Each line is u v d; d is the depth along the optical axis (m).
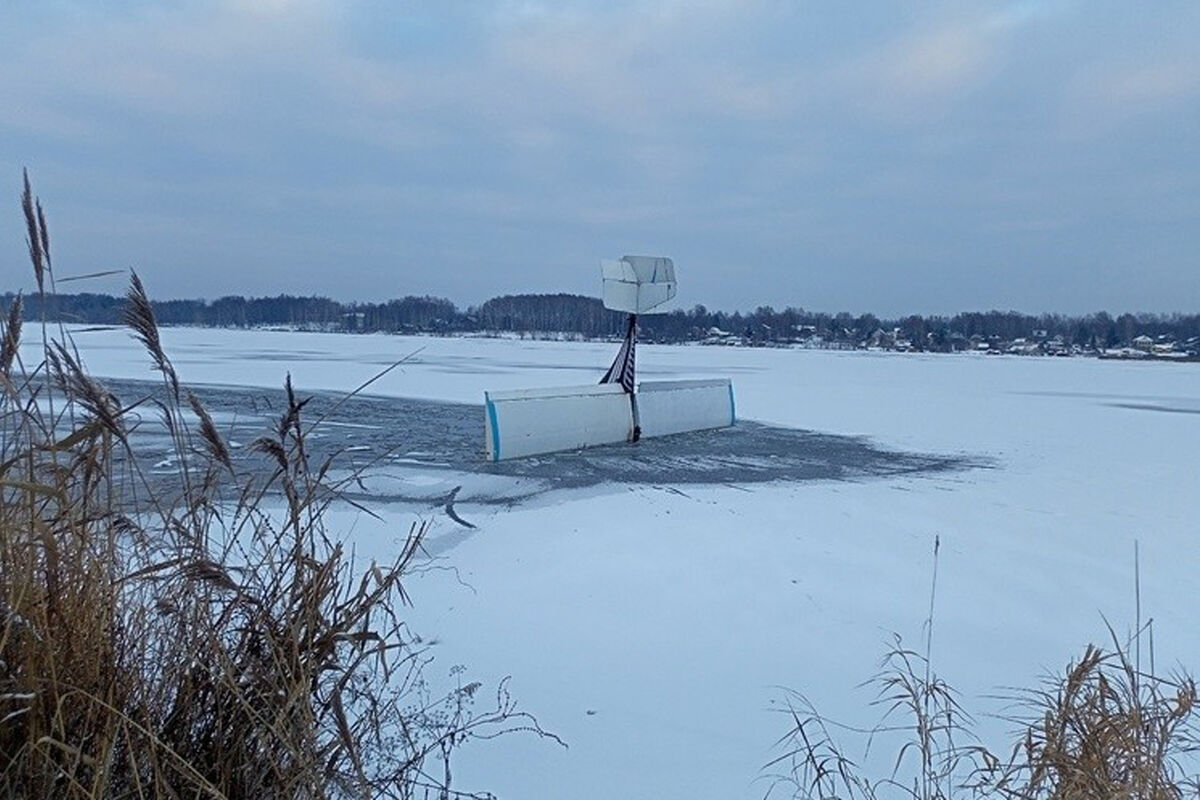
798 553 6.54
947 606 5.44
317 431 12.72
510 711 3.68
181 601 1.94
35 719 1.61
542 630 4.77
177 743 1.86
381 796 2.26
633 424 12.88
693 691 4.05
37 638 1.60
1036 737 2.88
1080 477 10.19
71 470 1.85
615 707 3.83
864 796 2.98
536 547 6.47
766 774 3.26
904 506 8.37
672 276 13.56
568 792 3.08
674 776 3.23
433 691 3.77
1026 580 6.01
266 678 1.87
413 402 17.84
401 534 6.68
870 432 14.62
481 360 35.47
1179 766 2.79
